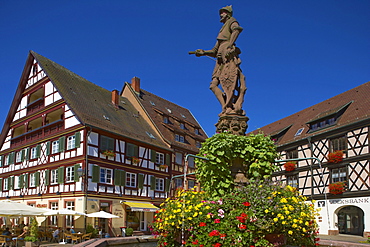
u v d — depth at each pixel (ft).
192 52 24.90
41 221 87.97
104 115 95.09
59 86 92.12
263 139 20.72
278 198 17.72
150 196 98.99
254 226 16.81
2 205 54.90
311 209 19.13
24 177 98.68
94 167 82.64
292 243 18.37
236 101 23.25
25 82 104.94
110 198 85.97
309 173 89.25
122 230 87.71
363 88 92.12
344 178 79.92
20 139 105.60
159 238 19.79
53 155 89.81
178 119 125.70
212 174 20.08
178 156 113.19
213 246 16.48
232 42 23.36
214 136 20.51
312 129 92.94
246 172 20.59
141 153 98.07
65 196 83.61
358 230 86.48
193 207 18.03
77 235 65.26
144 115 116.06
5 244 53.36
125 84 124.47
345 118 83.56
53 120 100.53
